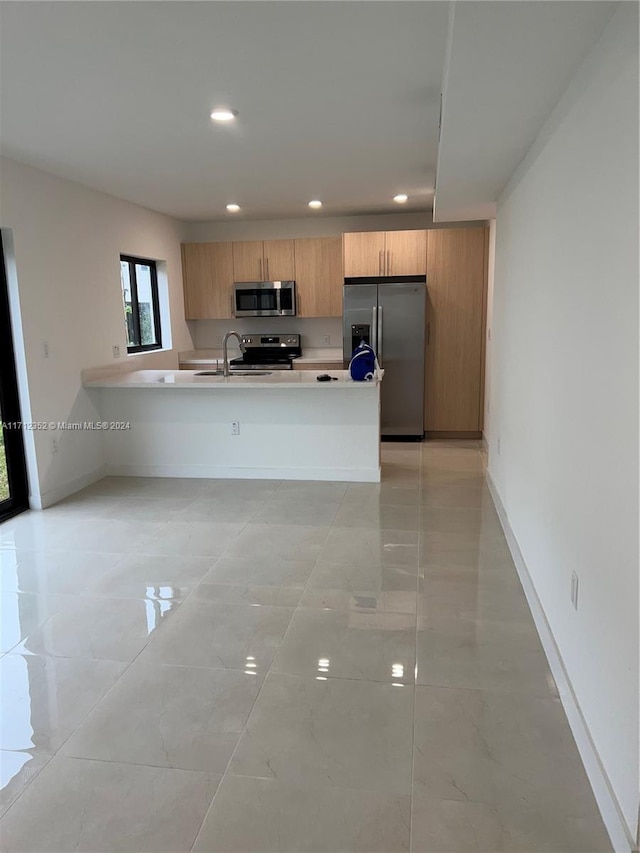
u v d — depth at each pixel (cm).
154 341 656
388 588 301
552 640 233
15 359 417
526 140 275
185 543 365
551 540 238
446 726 202
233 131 350
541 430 261
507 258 377
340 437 490
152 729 203
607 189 165
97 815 170
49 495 444
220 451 510
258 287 677
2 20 216
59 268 450
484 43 173
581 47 177
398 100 301
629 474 148
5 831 165
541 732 199
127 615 279
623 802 151
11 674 235
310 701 216
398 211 646
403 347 619
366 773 182
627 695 149
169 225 654
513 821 164
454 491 461
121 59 251
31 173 417
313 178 475
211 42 236
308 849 158
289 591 300
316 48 242
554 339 235
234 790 177
